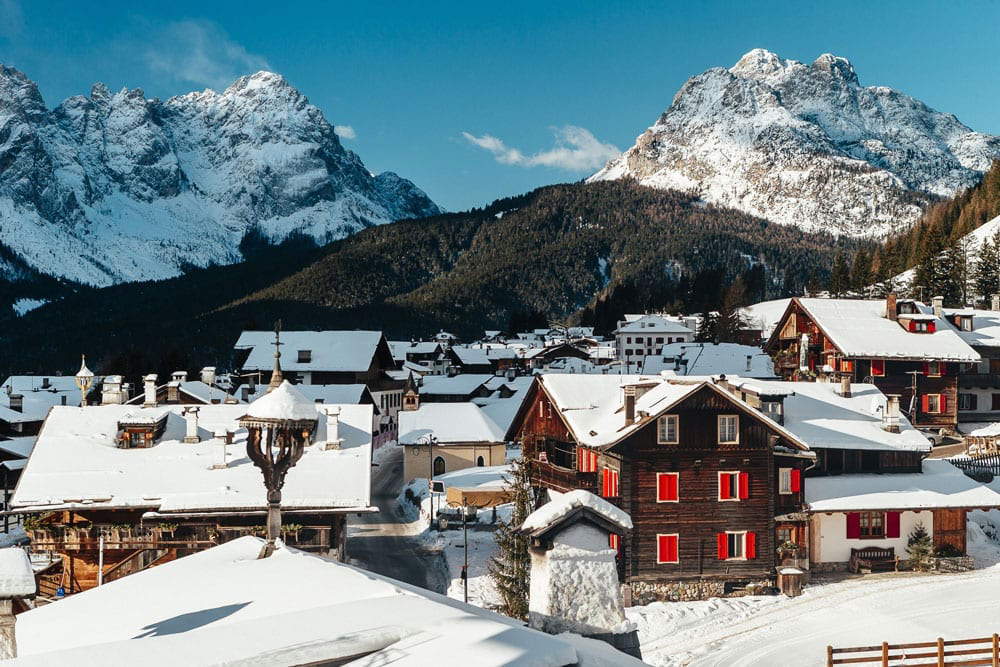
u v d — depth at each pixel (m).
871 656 36.78
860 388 64.75
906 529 53.34
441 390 130.88
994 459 67.19
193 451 49.97
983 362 91.56
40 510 44.69
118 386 59.75
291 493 46.16
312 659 8.09
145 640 8.48
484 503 65.44
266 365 122.50
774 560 49.69
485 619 9.12
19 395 94.06
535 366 171.25
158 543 45.66
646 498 48.97
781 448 50.69
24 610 11.81
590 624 10.51
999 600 45.53
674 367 112.94
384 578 12.20
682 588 48.81
